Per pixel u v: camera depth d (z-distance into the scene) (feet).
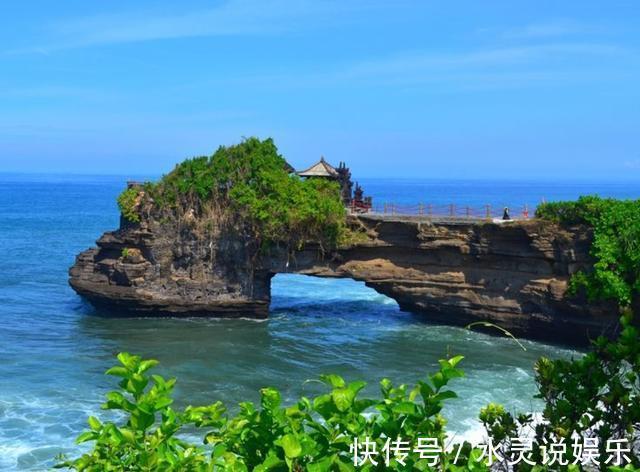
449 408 94.79
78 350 126.82
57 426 87.45
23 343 130.93
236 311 157.89
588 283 131.54
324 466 19.21
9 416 90.53
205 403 99.09
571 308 134.31
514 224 139.03
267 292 158.30
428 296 150.82
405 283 152.25
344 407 20.42
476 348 132.87
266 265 156.56
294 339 139.64
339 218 151.64
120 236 161.27
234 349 130.62
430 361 124.26
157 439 22.07
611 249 129.29
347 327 151.12
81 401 97.04
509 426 30.07
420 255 151.53
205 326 150.20
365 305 177.06
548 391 28.17
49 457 78.28
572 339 137.49
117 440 21.42
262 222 152.35
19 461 77.10
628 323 27.35
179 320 155.43
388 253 154.20
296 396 102.89
